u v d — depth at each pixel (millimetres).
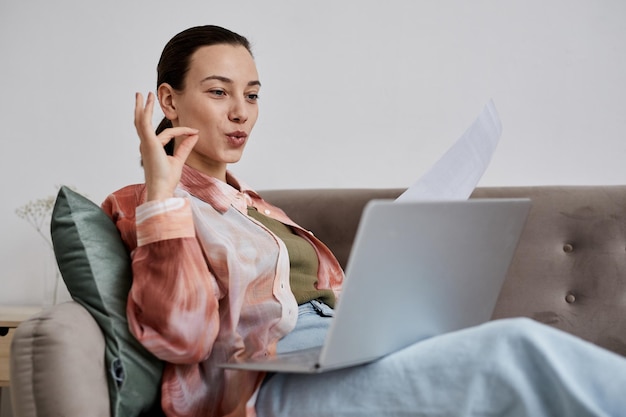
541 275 1936
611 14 2584
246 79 1606
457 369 1129
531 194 1978
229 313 1413
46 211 2791
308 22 2736
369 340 1155
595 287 1918
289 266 1558
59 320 1251
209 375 1397
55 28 2840
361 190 2059
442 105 2664
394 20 2689
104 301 1330
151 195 1350
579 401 1013
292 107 2740
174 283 1305
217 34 1620
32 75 2840
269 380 1351
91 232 1385
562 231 1953
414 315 1220
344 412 1213
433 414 1139
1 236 2832
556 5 2605
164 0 2805
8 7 2838
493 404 1097
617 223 1934
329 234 2027
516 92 2623
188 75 1592
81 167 2822
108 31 2824
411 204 1102
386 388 1185
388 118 2689
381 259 1102
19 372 1222
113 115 2818
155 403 1384
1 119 2836
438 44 2666
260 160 2752
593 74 2590
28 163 2840
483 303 1367
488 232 1282
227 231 1495
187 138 1437
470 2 2648
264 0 2762
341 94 2715
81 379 1228
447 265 1229
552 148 2605
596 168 2592
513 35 2625
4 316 2434
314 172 2727
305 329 1531
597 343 1903
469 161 1659
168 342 1303
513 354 1090
